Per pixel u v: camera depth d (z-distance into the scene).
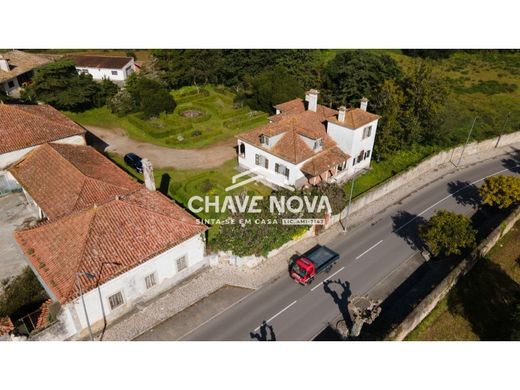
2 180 40.75
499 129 63.22
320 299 32.72
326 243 39.09
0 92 61.62
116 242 29.86
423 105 55.12
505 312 32.19
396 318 31.36
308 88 71.38
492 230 41.16
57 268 27.97
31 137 40.88
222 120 62.91
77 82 62.06
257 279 34.38
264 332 29.56
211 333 29.41
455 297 33.47
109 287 28.56
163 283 32.34
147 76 70.44
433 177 52.44
